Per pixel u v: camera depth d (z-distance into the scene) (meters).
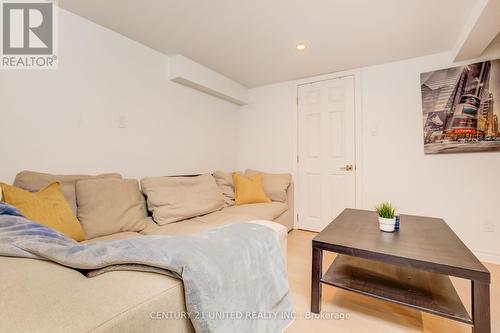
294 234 3.05
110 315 0.43
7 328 0.37
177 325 0.56
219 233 0.84
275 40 2.23
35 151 1.64
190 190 2.23
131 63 2.21
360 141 2.85
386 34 2.12
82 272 0.62
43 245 0.69
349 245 1.34
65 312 0.42
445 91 2.37
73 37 1.83
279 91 3.42
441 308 1.16
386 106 2.71
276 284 0.88
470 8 1.74
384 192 2.72
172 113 2.61
